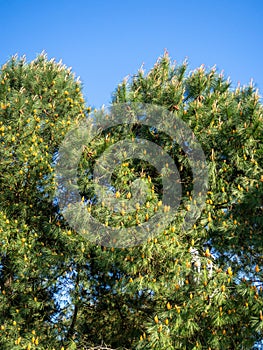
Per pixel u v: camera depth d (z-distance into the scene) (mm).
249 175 7605
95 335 8109
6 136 7855
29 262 7523
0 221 7508
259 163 7680
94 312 8156
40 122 8234
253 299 6613
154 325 6617
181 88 8164
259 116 7637
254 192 7262
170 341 6555
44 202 8102
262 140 7672
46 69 8883
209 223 7309
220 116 7785
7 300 7793
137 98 8156
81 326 8078
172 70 8820
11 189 8039
